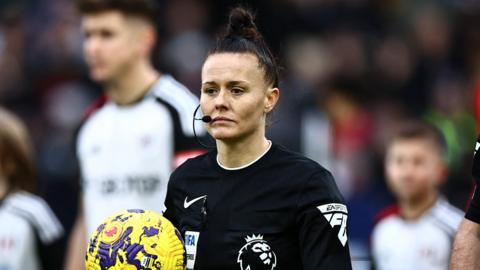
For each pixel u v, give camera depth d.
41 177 35.06
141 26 20.19
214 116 12.68
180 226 13.37
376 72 40.91
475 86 39.38
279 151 13.08
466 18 43.66
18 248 20.97
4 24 41.28
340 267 12.52
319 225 12.56
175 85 20.45
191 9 42.16
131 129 20.11
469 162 33.44
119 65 19.98
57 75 39.97
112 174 20.31
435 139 22.75
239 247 12.66
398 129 23.12
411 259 22.98
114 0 19.81
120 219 12.75
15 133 21.25
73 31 40.59
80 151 20.95
